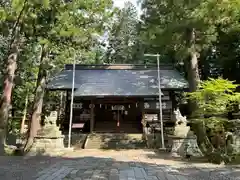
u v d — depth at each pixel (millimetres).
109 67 20797
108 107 21531
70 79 18625
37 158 9359
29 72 19359
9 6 11414
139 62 28266
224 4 8617
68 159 9289
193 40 12047
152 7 13586
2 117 10094
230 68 19219
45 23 10898
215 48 18562
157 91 16984
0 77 15164
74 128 18312
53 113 11727
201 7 10047
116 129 18391
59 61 16531
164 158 9992
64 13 10500
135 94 16531
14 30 10953
